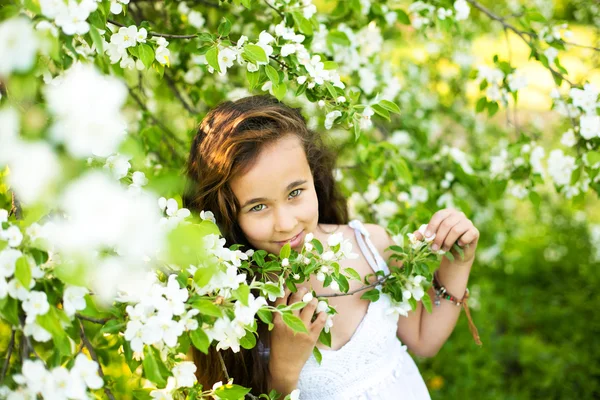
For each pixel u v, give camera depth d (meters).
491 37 4.12
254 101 1.47
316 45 1.61
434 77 3.88
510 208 4.25
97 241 0.76
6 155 0.73
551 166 1.82
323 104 1.34
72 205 0.73
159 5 2.12
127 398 1.36
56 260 0.88
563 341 3.46
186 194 1.47
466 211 2.21
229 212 1.37
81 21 0.88
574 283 3.96
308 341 1.29
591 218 4.70
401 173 1.99
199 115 1.91
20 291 0.83
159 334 0.92
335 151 1.93
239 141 1.27
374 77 2.16
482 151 3.58
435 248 1.38
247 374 1.50
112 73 1.72
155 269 1.02
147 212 0.76
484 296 3.73
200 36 1.27
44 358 1.44
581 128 1.66
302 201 1.32
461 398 2.94
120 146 0.82
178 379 1.02
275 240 1.32
